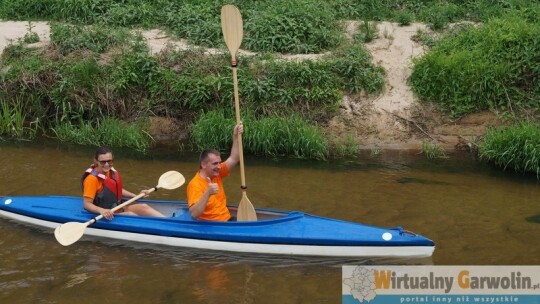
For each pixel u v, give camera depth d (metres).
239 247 6.67
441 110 10.58
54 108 11.09
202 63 11.20
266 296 5.86
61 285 6.07
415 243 6.42
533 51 10.57
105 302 5.77
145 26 12.62
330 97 10.70
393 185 8.70
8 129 10.77
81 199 7.54
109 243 6.98
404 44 11.80
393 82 11.10
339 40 11.83
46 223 7.30
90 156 9.88
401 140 10.38
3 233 7.20
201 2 13.09
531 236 7.06
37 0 13.46
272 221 6.76
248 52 11.63
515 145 9.15
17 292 5.94
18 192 8.38
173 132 10.68
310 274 6.27
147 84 10.99
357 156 9.98
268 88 10.61
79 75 11.01
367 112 10.66
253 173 9.24
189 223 6.82
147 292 5.94
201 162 6.81
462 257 6.58
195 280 6.16
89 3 13.05
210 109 10.72
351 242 6.47
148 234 6.86
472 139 10.17
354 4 13.05
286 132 9.93
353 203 8.06
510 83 10.52
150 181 8.86
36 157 9.80
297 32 11.77
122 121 10.81
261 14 12.23
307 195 8.35
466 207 7.92
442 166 9.48
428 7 13.05
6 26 12.91
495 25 11.38
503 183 8.77
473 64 10.61
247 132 9.98
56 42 11.77
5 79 11.24
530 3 12.52
